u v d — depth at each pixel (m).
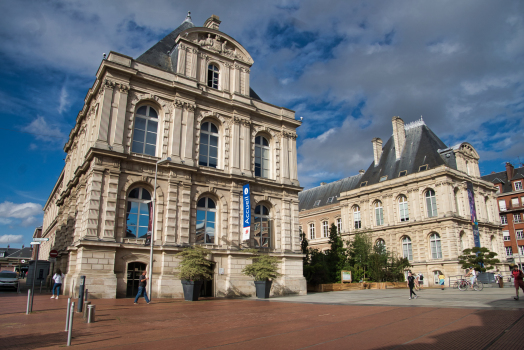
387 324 10.54
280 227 29.38
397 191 49.78
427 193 47.06
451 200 44.53
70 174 34.06
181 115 25.52
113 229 21.19
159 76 25.19
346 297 22.78
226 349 7.77
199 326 10.94
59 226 37.44
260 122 30.16
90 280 19.83
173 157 24.38
